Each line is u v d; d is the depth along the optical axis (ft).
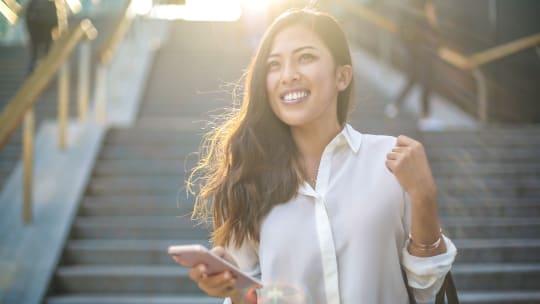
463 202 16.88
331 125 5.28
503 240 15.66
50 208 16.07
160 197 17.19
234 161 5.29
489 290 13.71
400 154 4.59
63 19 24.44
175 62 32.55
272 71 5.24
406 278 5.01
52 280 13.58
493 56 22.45
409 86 25.03
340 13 36.94
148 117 26.45
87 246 14.83
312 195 4.89
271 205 5.00
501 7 25.70
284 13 5.31
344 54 5.26
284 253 4.81
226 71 31.04
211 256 4.28
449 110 25.72
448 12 28.89
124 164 18.93
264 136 5.26
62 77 18.90
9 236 14.75
